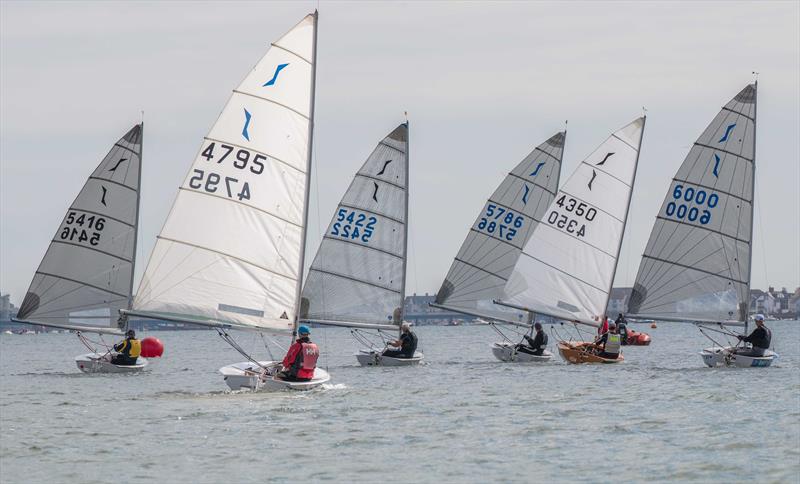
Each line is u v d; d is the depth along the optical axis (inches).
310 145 5073.8
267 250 5032.0
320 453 3759.8
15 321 6934.1
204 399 5118.1
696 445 3838.6
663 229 6988.2
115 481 3376.0
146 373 7204.7
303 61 5064.0
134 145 7007.9
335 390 5511.8
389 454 3735.2
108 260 6978.4
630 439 3978.8
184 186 5036.9
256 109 5036.9
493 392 5462.6
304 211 5068.9
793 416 4456.2
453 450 3799.2
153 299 5027.1
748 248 6806.1
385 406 4852.4
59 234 6958.7
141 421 4480.8
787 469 3425.2
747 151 6801.2
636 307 7076.8
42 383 6437.0
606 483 3294.8
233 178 5027.1
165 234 5027.1
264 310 5036.9
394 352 7549.2
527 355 7741.1
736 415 4512.8
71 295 6963.6
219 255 5017.2
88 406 5059.1
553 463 3572.8
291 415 4566.9
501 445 3885.3
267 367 5285.4
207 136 5039.4
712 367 6865.2
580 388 5634.8
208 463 3612.2
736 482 3284.9
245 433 4138.8
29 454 3816.4
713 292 6879.9
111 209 6978.4
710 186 6875.0
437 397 5211.6
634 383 5861.2
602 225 7509.8
